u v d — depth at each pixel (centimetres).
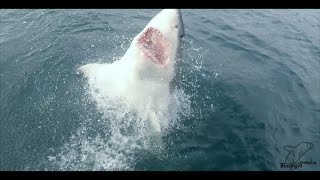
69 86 378
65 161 292
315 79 484
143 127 333
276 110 392
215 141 329
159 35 323
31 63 411
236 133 342
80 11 579
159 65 325
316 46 598
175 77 354
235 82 431
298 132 363
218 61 482
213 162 305
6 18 520
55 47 454
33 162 287
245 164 306
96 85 366
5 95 353
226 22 642
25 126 320
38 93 363
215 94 400
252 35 597
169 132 337
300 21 712
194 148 320
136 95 332
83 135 320
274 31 636
